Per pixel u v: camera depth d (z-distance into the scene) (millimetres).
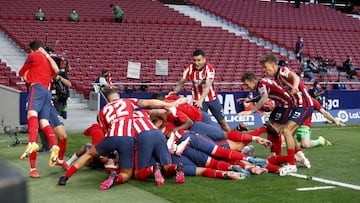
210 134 7047
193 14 32812
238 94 14734
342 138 11742
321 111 8867
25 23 24484
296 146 7352
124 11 29562
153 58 23125
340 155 8812
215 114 9258
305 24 33750
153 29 27000
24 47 21797
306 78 22797
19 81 17938
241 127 7445
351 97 16812
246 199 5246
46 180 6430
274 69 6820
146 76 20844
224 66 23719
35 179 6488
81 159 6160
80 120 14227
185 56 24078
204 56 8773
